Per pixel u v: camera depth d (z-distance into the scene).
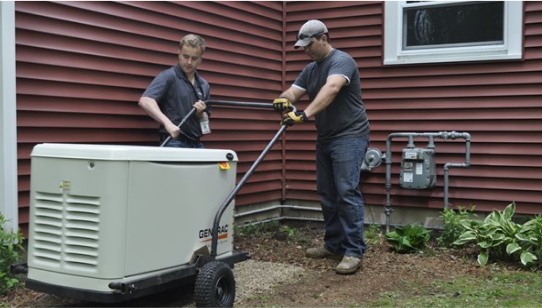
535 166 5.27
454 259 4.66
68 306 3.33
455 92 5.57
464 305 3.38
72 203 2.89
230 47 5.62
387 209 5.75
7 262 3.49
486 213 5.47
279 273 4.18
